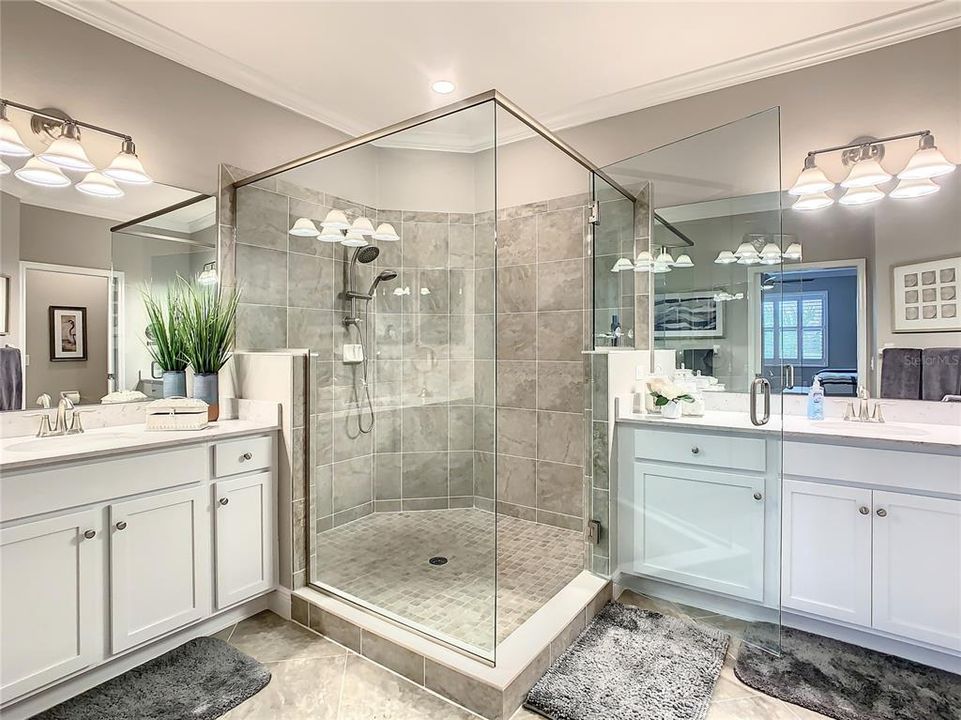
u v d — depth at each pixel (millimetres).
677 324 2395
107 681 1818
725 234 2193
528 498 3316
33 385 2061
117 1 2125
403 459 2268
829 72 2420
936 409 2248
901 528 1938
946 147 2189
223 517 2137
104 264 2248
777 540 2006
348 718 1668
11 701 1545
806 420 2451
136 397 2354
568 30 2326
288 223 2580
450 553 2127
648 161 2508
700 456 2232
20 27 1981
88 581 1721
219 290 2660
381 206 2363
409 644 1879
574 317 3119
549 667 1899
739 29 2311
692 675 1854
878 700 1728
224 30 2328
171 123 2461
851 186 2373
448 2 2135
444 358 2225
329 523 2391
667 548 2340
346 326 2432
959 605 1841
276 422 2367
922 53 2223
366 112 3166
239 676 1859
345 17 2234
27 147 2012
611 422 2502
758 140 2072
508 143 3385
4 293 1986
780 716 1654
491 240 2180
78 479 1698
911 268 2277
